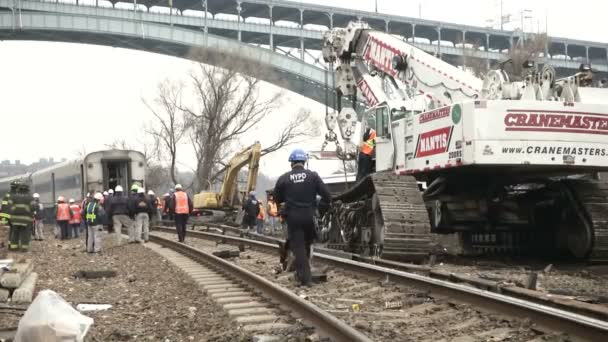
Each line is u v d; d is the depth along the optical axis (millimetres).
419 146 13359
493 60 63938
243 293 9492
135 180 34594
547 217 14070
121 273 13250
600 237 12453
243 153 32094
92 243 18969
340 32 18234
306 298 8664
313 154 22891
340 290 9383
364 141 15773
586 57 76000
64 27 60375
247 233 23438
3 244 20828
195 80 72062
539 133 11531
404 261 12711
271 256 15625
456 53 74625
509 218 13781
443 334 6320
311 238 10094
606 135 11773
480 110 11500
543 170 12508
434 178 14195
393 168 14469
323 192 9953
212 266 13320
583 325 5660
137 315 8211
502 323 6578
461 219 13500
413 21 74250
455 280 9422
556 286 9609
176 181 61719
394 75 15961
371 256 13188
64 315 5438
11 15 59312
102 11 65438
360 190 14297
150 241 23453
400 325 6781
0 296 9156
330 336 6145
